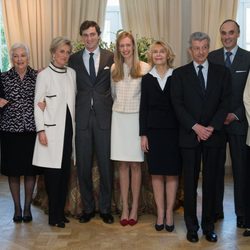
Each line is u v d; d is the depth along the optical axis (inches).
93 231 125.5
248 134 117.6
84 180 131.9
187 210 118.0
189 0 196.5
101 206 134.1
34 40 194.1
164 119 119.4
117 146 125.7
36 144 125.6
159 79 120.7
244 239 118.1
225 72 113.9
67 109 125.3
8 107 125.4
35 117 123.3
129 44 121.0
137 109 124.2
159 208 126.5
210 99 112.0
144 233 123.6
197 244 114.7
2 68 211.0
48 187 127.6
